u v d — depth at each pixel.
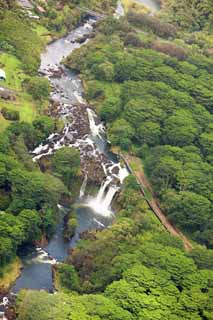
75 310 196.75
